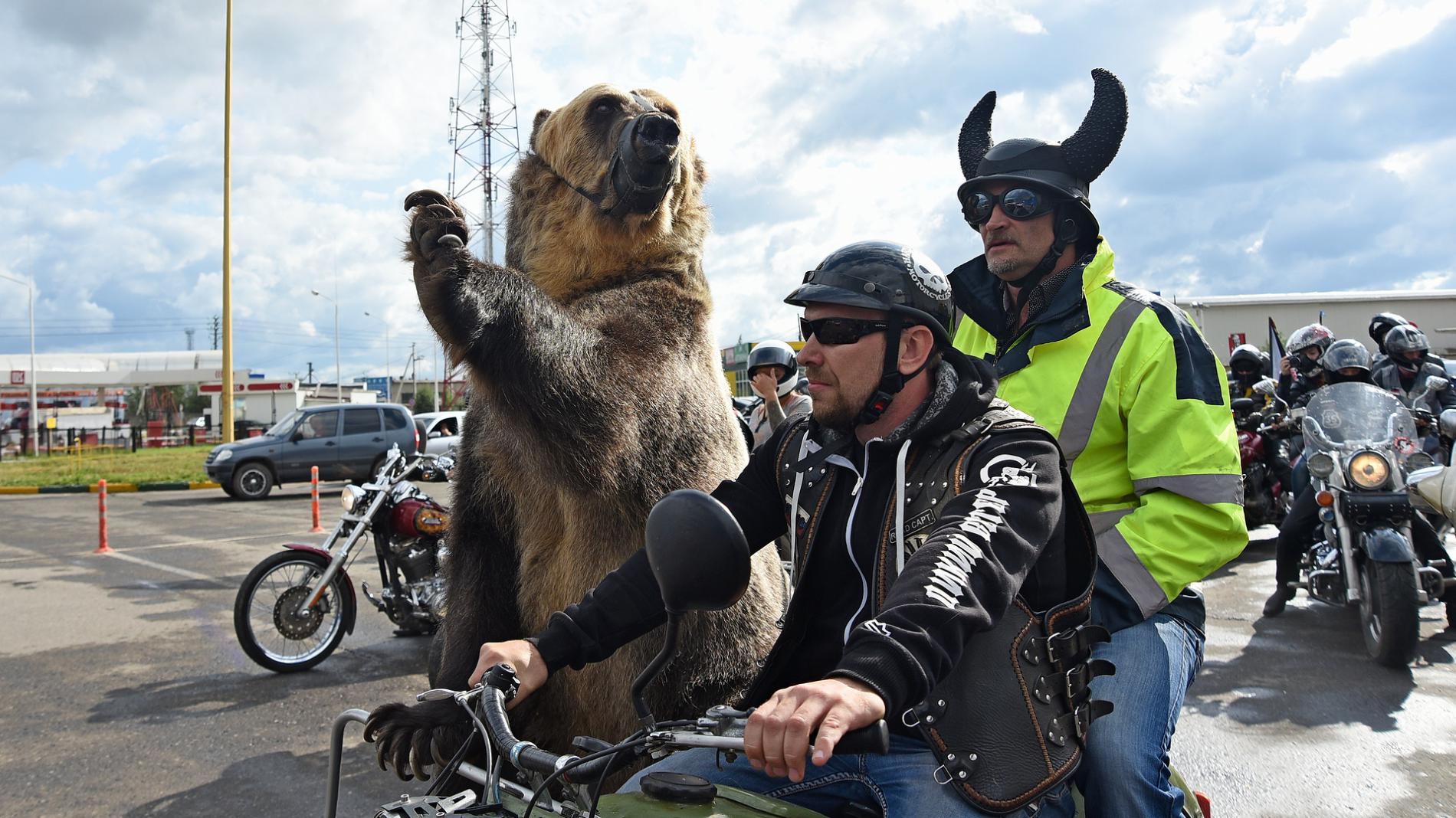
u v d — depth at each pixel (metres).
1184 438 2.64
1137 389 2.73
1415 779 4.28
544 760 1.73
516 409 3.04
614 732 3.28
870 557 2.10
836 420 2.12
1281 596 7.29
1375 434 6.22
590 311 3.36
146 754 4.97
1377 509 5.92
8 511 18.56
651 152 3.37
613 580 2.21
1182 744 4.78
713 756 2.12
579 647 2.17
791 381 6.39
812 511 2.21
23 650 7.14
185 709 5.73
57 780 4.63
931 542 1.83
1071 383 2.81
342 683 6.27
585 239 3.60
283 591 6.77
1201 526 2.59
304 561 6.59
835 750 1.61
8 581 10.14
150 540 13.51
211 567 11.03
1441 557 6.59
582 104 3.64
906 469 2.06
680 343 3.44
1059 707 2.01
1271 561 9.66
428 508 6.96
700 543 1.68
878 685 1.58
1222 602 7.87
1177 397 2.67
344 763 4.84
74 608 8.69
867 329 2.08
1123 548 2.59
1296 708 5.22
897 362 2.09
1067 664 2.06
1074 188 2.98
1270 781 4.31
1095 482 2.82
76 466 30.06
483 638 3.50
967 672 1.96
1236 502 2.61
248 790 4.50
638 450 3.21
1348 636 6.66
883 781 1.98
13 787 4.54
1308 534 7.17
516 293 2.97
